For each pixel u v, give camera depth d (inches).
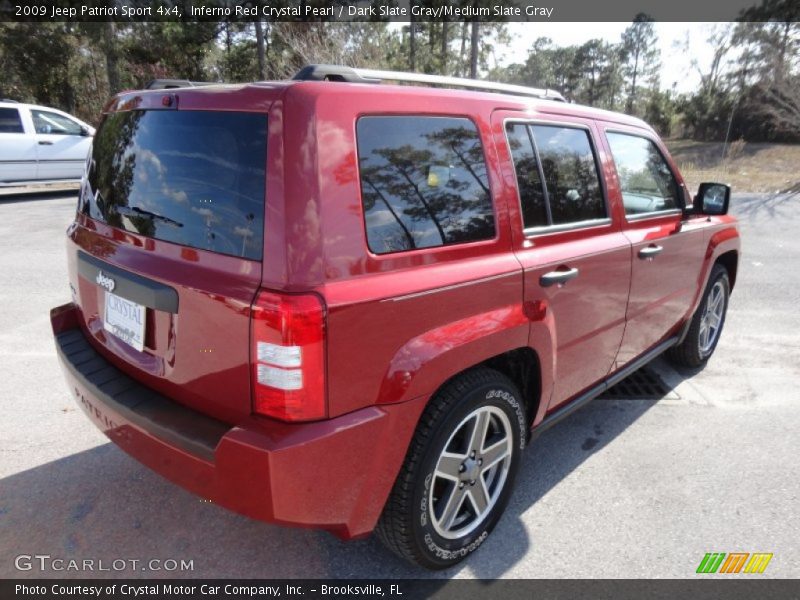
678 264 147.6
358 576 94.5
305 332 69.2
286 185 70.7
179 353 81.6
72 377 98.3
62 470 119.6
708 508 112.5
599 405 155.3
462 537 95.6
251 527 105.3
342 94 76.0
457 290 85.3
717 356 190.7
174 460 80.0
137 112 93.5
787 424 145.6
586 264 110.9
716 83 1581.0
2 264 279.9
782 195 603.5
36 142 496.4
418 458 83.7
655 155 144.5
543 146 106.7
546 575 95.0
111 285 91.9
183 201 81.9
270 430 71.7
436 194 85.8
